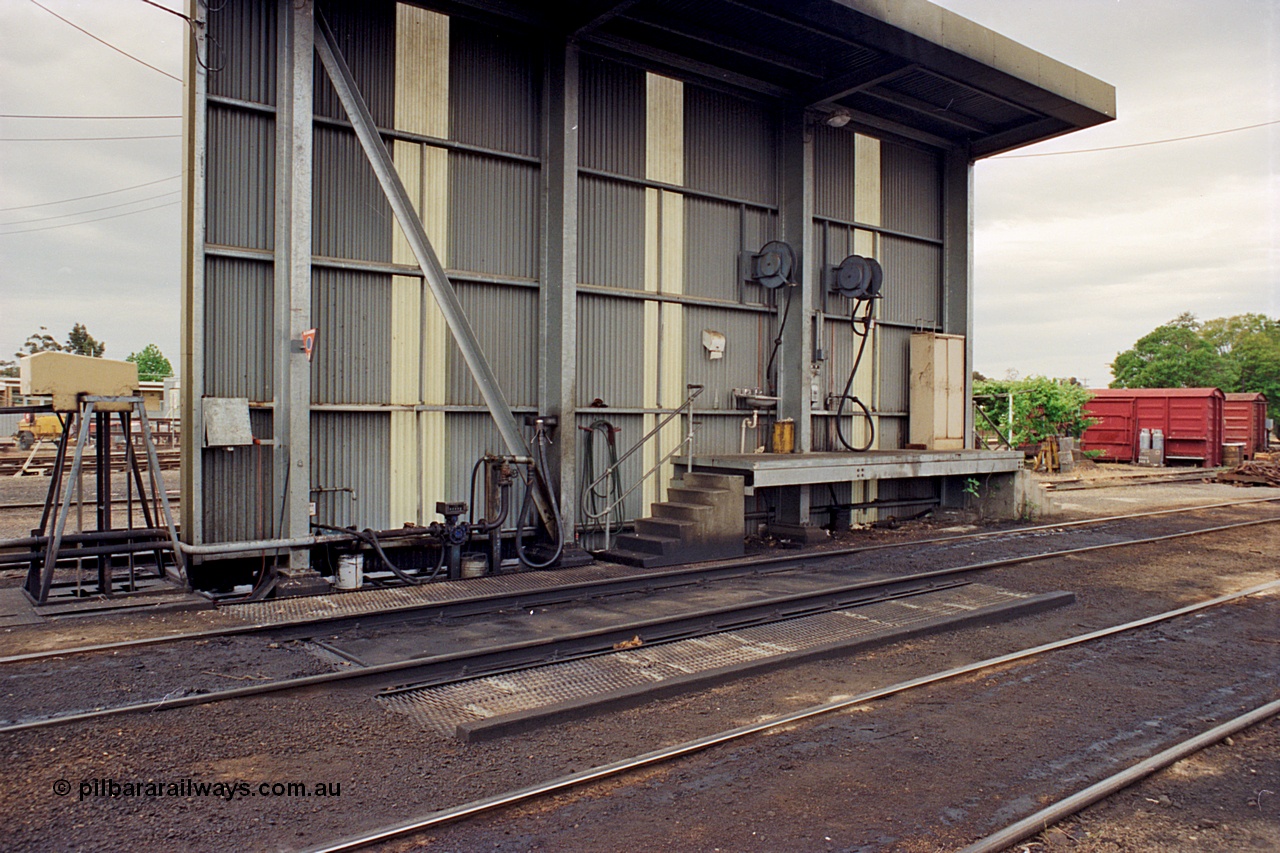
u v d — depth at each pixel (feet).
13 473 75.20
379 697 19.34
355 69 33.50
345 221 33.19
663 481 43.06
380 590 29.94
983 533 47.62
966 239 55.47
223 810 13.46
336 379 32.96
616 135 40.78
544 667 21.84
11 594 28.86
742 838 12.82
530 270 38.29
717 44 40.22
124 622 24.75
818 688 20.53
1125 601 30.55
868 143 51.83
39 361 27.73
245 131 30.76
